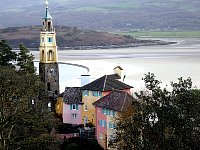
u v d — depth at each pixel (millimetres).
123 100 111312
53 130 112125
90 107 136125
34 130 72562
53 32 153000
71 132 128500
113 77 145750
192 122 50625
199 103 51656
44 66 151250
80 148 112062
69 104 139250
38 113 81375
